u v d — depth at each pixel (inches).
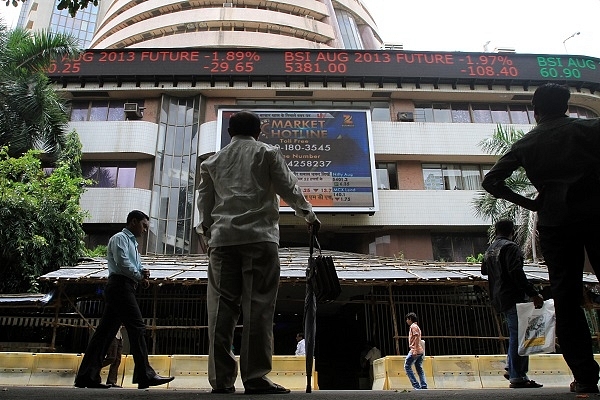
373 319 488.4
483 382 375.9
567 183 106.7
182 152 813.2
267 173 123.7
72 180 597.3
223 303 115.2
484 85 861.2
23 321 454.0
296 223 762.2
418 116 868.6
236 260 118.0
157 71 827.4
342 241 831.7
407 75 845.8
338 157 769.6
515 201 123.3
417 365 351.6
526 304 184.7
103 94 830.5
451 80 850.8
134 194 751.7
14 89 596.7
